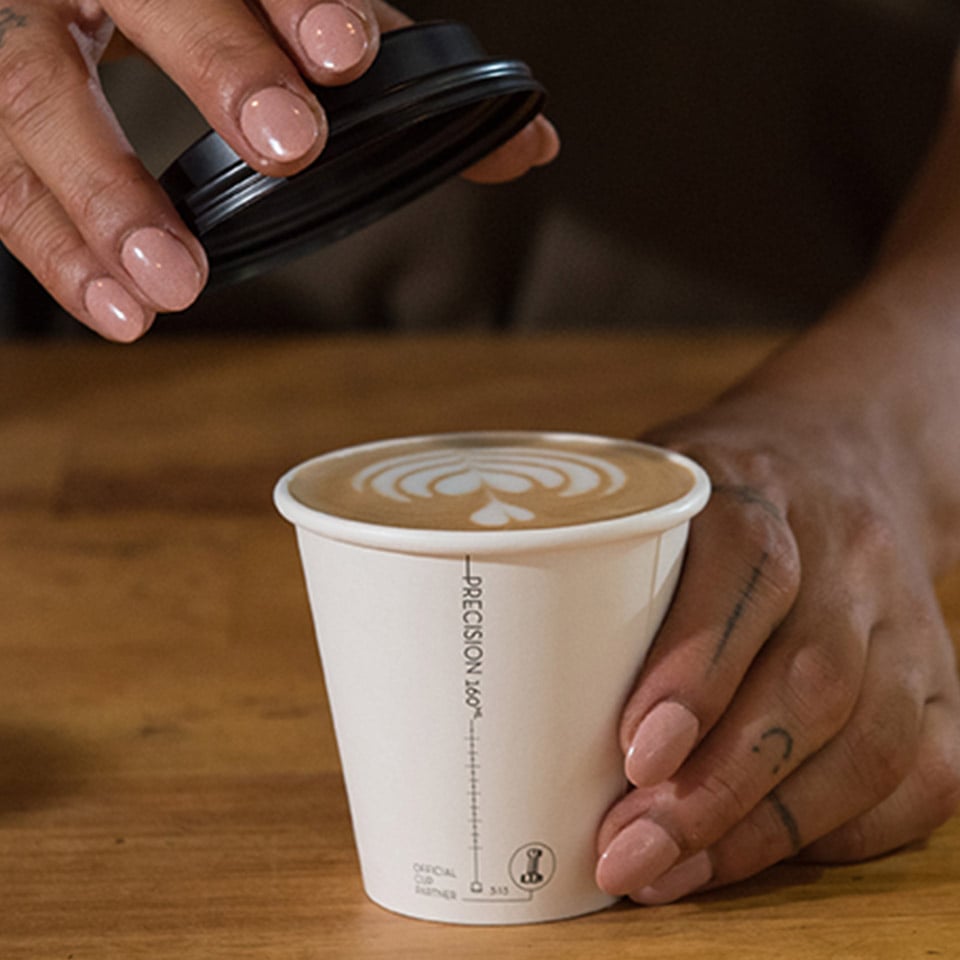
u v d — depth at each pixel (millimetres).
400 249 1538
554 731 468
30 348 1474
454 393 1256
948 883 519
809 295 1585
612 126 1532
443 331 1564
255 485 1039
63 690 726
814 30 1519
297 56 449
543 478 504
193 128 1416
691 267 1569
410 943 484
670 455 527
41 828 580
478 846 484
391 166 595
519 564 439
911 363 728
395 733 473
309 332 1570
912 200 942
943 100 1538
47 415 1234
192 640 791
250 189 474
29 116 491
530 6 1518
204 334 1568
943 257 820
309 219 604
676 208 1555
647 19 1516
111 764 641
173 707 704
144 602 845
